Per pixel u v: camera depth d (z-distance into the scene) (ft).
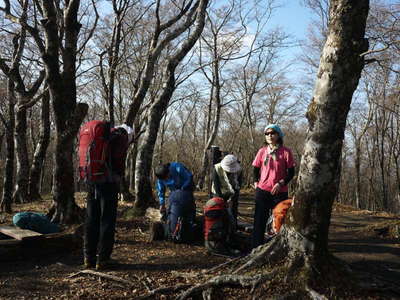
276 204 15.71
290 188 69.00
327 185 11.42
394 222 22.41
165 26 29.50
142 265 14.58
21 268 14.37
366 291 11.13
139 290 11.89
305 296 10.61
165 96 26.63
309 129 11.65
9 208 27.20
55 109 21.12
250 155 114.21
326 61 11.30
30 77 50.21
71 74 21.65
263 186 15.49
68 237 16.81
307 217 11.51
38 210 29.22
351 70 11.09
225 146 124.26
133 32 47.39
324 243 11.68
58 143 21.17
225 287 11.30
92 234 14.08
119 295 11.53
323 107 11.25
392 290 11.50
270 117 106.52
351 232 23.66
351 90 11.24
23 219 17.47
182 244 18.45
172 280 12.74
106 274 13.01
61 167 21.20
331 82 11.15
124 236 19.94
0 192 73.72
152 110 26.45
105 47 41.14
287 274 11.16
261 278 11.10
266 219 15.56
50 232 18.21
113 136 13.85
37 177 38.45
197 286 11.24
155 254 16.35
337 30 11.13
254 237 15.52
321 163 11.34
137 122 49.57
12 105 28.32
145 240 19.12
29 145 93.76
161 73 45.65
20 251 15.44
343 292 10.83
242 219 27.99
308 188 11.50
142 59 44.01
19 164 37.04
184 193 19.01
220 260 15.42
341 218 33.53
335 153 11.37
